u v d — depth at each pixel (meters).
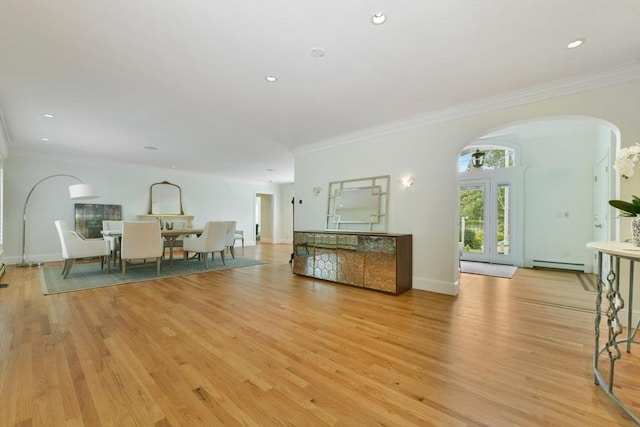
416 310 2.93
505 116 3.15
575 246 5.15
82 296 3.37
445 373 1.75
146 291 3.62
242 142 5.02
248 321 2.60
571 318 2.72
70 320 2.59
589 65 2.45
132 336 2.25
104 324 2.50
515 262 5.69
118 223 6.04
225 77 2.65
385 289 3.58
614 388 1.59
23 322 2.54
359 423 1.32
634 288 2.50
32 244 5.75
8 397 1.48
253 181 9.98
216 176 8.95
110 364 1.82
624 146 2.53
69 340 2.17
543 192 5.47
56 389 1.55
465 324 2.55
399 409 1.42
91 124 3.96
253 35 2.03
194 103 3.25
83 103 3.21
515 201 5.73
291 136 4.68
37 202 5.81
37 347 2.05
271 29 1.96
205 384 1.62
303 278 4.43
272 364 1.84
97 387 1.58
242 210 9.67
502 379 1.68
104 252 4.59
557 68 2.50
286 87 2.87
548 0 1.69
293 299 3.30
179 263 5.78
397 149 4.04
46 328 2.40
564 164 5.29
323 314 2.80
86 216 6.36
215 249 5.43
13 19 1.82
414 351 2.03
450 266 3.54
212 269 5.14
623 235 2.52
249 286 3.91
